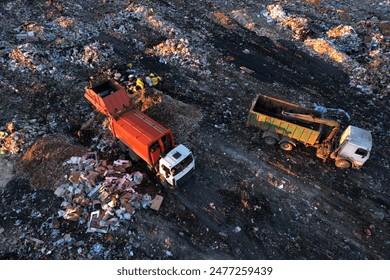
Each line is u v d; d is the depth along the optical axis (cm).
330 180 1902
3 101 2284
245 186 1859
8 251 1564
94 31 2962
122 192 1767
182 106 2259
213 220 1709
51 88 2386
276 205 1778
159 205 1744
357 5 3550
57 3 3306
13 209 1723
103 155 1983
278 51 2900
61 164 1881
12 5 3228
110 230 1647
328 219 1723
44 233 1630
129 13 3206
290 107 2056
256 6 3494
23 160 1912
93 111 2220
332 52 2805
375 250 1608
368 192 1850
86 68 2577
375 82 2530
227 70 2653
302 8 3491
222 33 3098
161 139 1712
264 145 2077
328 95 2466
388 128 2216
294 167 1959
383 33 3019
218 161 1975
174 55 2719
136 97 2267
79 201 1719
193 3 3516
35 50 2591
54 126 2136
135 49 2808
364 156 1820
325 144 1917
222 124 2189
